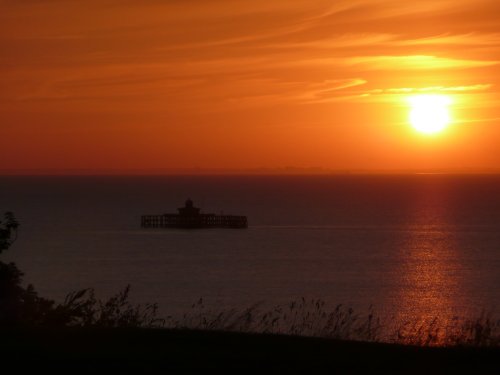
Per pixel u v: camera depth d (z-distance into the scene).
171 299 109.44
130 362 21.36
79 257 175.38
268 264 163.00
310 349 23.64
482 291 119.81
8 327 27.00
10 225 32.53
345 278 138.50
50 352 22.50
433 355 23.16
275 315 61.69
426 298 111.00
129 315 32.62
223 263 165.00
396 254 181.62
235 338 25.23
